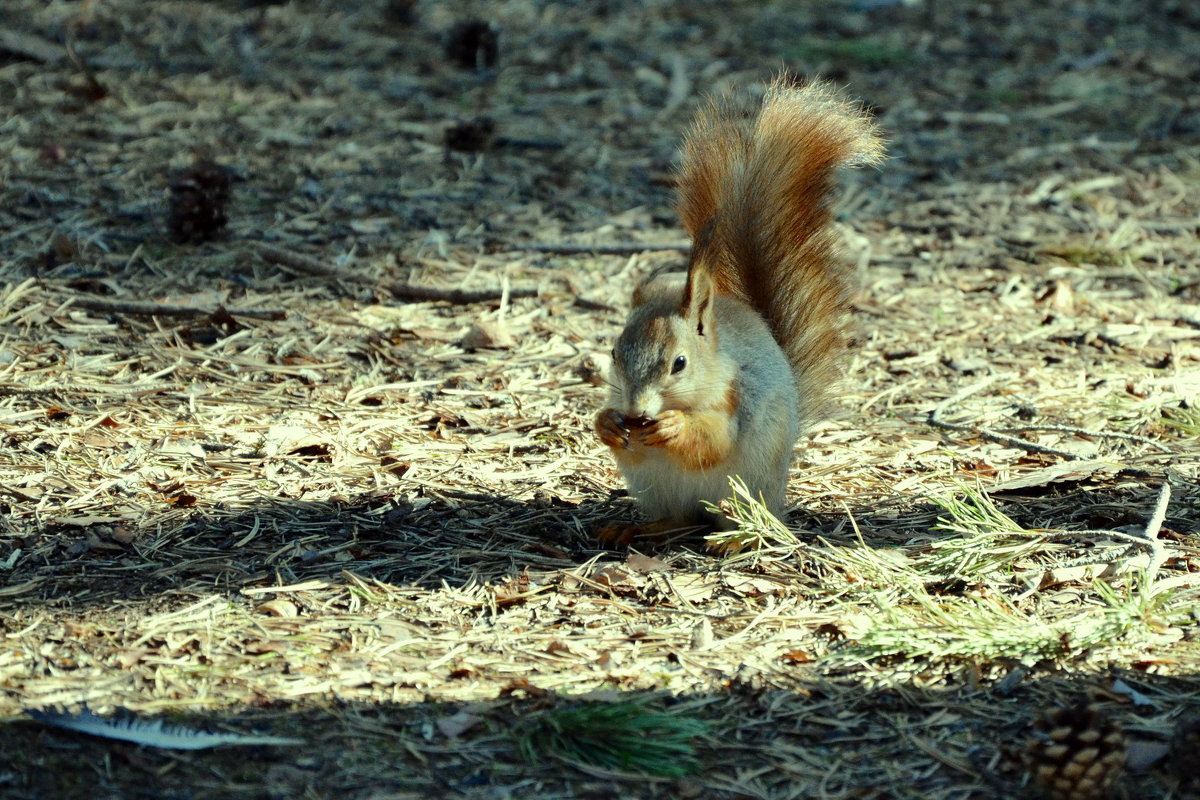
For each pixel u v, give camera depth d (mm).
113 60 19875
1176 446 10500
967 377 12188
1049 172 18188
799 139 10148
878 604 7488
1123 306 13961
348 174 16672
